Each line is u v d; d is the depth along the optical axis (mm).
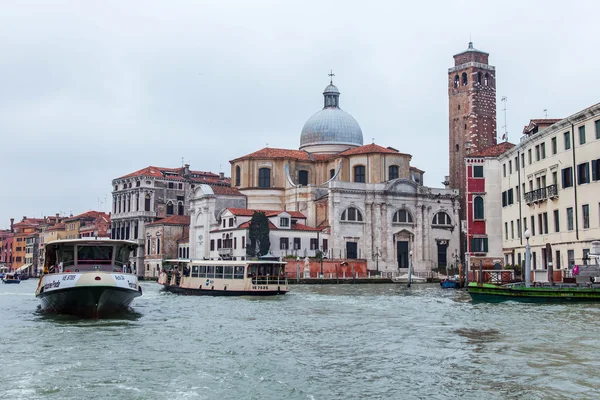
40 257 171625
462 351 21719
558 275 46062
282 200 108750
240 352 22344
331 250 98625
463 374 18031
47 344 24469
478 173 70438
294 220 100625
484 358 20250
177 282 63062
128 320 33625
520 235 60781
